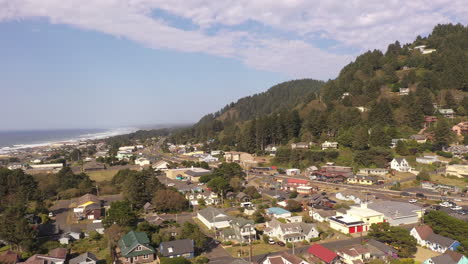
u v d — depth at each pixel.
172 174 122.25
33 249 53.88
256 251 53.91
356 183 102.81
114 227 58.19
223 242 57.78
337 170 113.25
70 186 102.12
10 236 53.16
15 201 80.00
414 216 66.56
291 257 46.47
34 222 70.75
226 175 106.81
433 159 109.50
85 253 50.19
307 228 59.66
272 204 81.31
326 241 57.88
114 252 53.12
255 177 119.12
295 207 75.81
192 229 58.50
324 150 131.62
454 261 44.84
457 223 53.25
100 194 99.81
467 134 122.38
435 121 134.75
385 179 102.25
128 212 64.94
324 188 98.44
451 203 75.75
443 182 94.62
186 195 91.19
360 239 58.06
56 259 49.25
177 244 52.62
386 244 52.03
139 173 91.69
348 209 71.25
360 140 122.50
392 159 113.31
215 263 49.47
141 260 50.84
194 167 133.88
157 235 56.12
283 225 59.69
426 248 53.25
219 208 81.12
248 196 87.62
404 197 84.12
